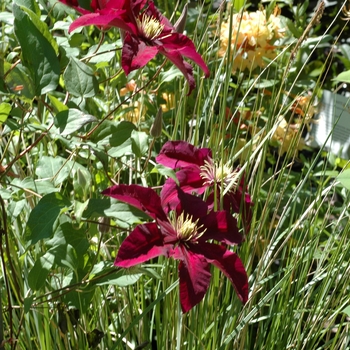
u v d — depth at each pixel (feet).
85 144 3.28
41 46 2.96
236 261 3.12
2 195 3.18
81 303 3.36
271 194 4.50
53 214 2.93
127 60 3.31
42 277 3.05
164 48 3.43
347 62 7.07
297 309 4.53
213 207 3.63
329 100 5.75
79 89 3.21
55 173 3.32
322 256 4.91
